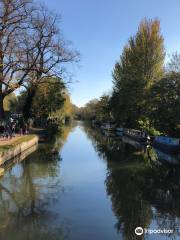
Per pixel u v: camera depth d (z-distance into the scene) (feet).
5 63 110.93
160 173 90.27
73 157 117.50
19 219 52.39
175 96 142.92
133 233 48.19
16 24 111.65
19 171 88.74
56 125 295.69
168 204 61.98
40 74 137.59
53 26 135.03
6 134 131.44
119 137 217.15
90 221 52.16
